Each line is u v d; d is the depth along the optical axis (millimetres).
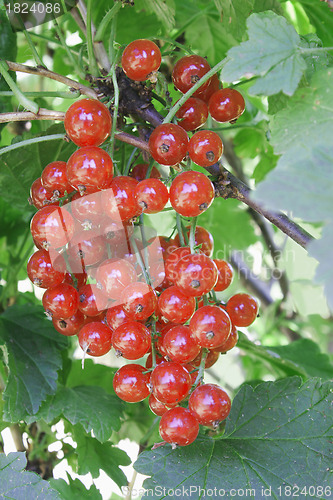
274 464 261
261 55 234
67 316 258
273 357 340
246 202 256
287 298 445
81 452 301
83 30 311
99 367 329
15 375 288
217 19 349
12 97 309
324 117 237
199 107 266
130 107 268
